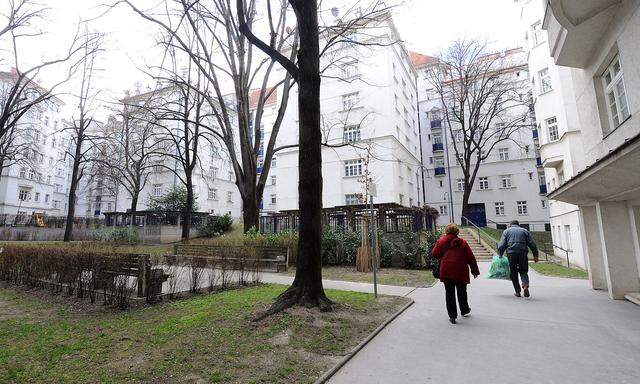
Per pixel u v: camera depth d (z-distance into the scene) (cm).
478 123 3384
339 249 1462
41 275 846
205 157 4038
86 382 349
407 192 3134
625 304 726
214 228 3086
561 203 1905
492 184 4044
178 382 351
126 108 2498
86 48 2320
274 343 457
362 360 427
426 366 406
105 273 684
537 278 1130
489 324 582
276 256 1296
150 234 2745
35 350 437
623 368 393
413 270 1338
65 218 3469
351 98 3019
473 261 615
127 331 510
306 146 655
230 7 1623
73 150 4919
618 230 805
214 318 562
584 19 818
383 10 1293
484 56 3108
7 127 2219
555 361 416
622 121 853
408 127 3484
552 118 1888
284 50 2831
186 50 1569
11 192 4578
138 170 3002
